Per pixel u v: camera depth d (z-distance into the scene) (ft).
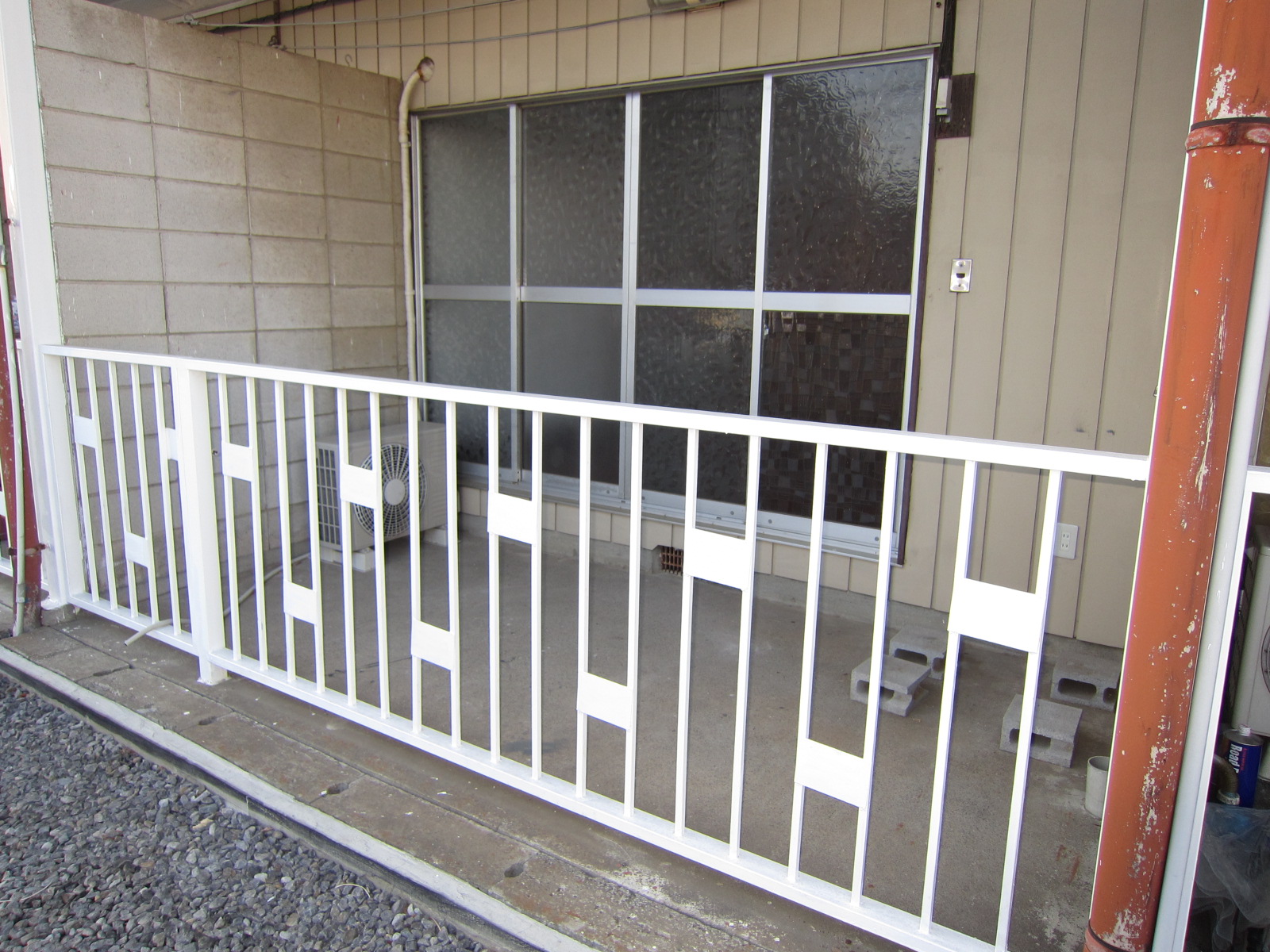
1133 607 4.63
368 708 8.63
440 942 6.62
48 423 11.10
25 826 7.96
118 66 11.66
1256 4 3.88
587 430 6.62
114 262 11.84
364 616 12.26
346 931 6.70
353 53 16.07
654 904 6.45
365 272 15.44
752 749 8.89
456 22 14.65
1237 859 6.28
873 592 12.03
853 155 11.61
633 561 6.53
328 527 14.24
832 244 11.96
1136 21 9.53
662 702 9.88
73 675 10.02
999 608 5.17
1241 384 4.25
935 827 5.57
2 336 10.73
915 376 11.44
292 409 14.51
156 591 10.66
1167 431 4.36
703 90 12.76
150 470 12.73
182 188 12.57
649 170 13.43
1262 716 7.84
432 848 7.04
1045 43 10.03
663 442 14.06
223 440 9.23
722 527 13.37
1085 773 8.57
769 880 6.24
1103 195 9.96
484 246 15.49
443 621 12.16
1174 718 4.56
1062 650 10.83
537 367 15.25
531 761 8.02
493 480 7.27
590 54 13.32
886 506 5.51
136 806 8.29
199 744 8.58
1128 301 10.00
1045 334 10.51
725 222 12.86
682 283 13.41
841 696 10.08
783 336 12.54
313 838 7.57
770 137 12.18
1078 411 10.46
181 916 6.84
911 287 11.43
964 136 10.64
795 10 11.51
